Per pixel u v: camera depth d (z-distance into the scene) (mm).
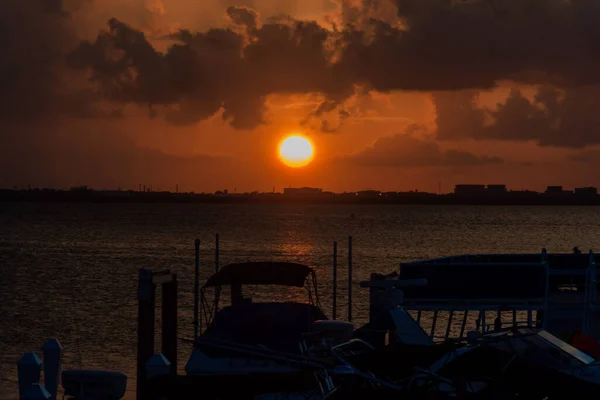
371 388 18172
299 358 21297
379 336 26562
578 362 18547
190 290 71938
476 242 171375
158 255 122812
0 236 176625
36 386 17281
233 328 25484
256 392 18906
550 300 31203
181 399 18766
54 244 148875
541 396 17438
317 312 26625
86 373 20172
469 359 18656
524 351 18703
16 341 48281
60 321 55844
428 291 28922
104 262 109375
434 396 17234
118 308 62812
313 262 112688
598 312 28812
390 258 121562
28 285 79875
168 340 26828
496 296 28906
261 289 72625
